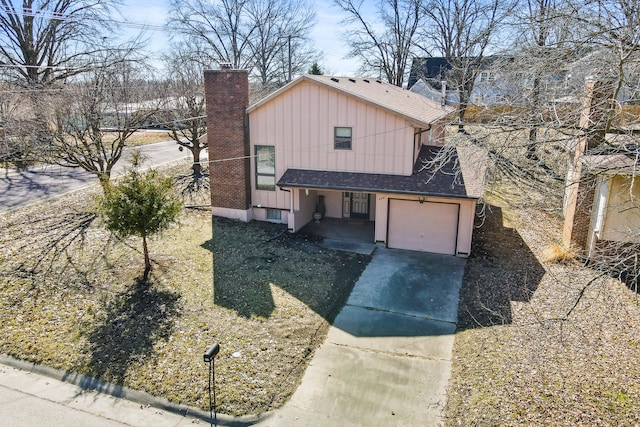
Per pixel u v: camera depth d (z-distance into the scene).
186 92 23.27
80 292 12.16
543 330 8.32
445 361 9.57
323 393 8.66
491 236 16.41
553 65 8.62
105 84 18.38
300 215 17.36
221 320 11.02
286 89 16.23
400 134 15.31
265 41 46.31
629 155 8.20
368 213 18.72
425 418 7.93
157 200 12.79
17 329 10.54
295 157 17.00
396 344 10.25
